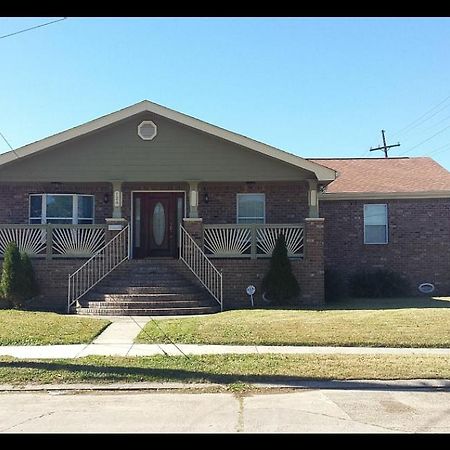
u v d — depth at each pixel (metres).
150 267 16.41
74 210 18.33
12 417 6.36
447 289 19.52
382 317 12.91
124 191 18.30
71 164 16.72
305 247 16.56
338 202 19.92
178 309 14.53
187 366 8.76
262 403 6.90
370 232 19.89
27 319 13.05
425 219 19.75
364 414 6.42
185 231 16.66
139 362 9.02
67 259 16.48
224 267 16.48
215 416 6.34
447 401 7.02
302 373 8.30
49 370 8.53
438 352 10.00
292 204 18.53
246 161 16.81
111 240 16.25
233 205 18.48
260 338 10.95
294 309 14.88
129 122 16.84
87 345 10.60
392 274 19.27
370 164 23.27
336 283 17.95
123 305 14.66
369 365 8.78
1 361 9.13
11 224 17.27
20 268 15.55
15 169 16.64
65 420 6.21
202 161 16.81
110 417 6.32
